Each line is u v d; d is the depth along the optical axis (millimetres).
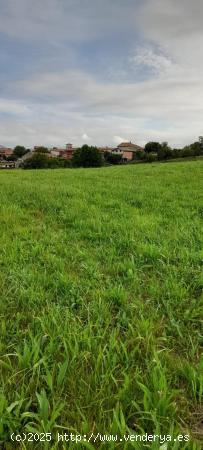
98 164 111375
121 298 3760
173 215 8922
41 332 3002
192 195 12789
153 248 5512
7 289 4000
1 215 8312
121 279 4484
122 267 4805
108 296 3844
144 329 3109
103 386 2344
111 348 2711
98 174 24531
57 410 2055
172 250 5641
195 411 2268
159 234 6730
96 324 3131
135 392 2346
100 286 4199
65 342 2773
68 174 25031
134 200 11086
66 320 3191
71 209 9250
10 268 4695
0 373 2492
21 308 3578
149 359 2736
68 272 4691
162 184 16953
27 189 13680
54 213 9008
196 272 4617
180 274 4598
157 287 4148
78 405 2199
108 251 5617
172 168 28828
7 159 198000
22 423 2104
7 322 3199
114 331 3061
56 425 1979
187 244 6031
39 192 12688
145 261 5227
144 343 2914
